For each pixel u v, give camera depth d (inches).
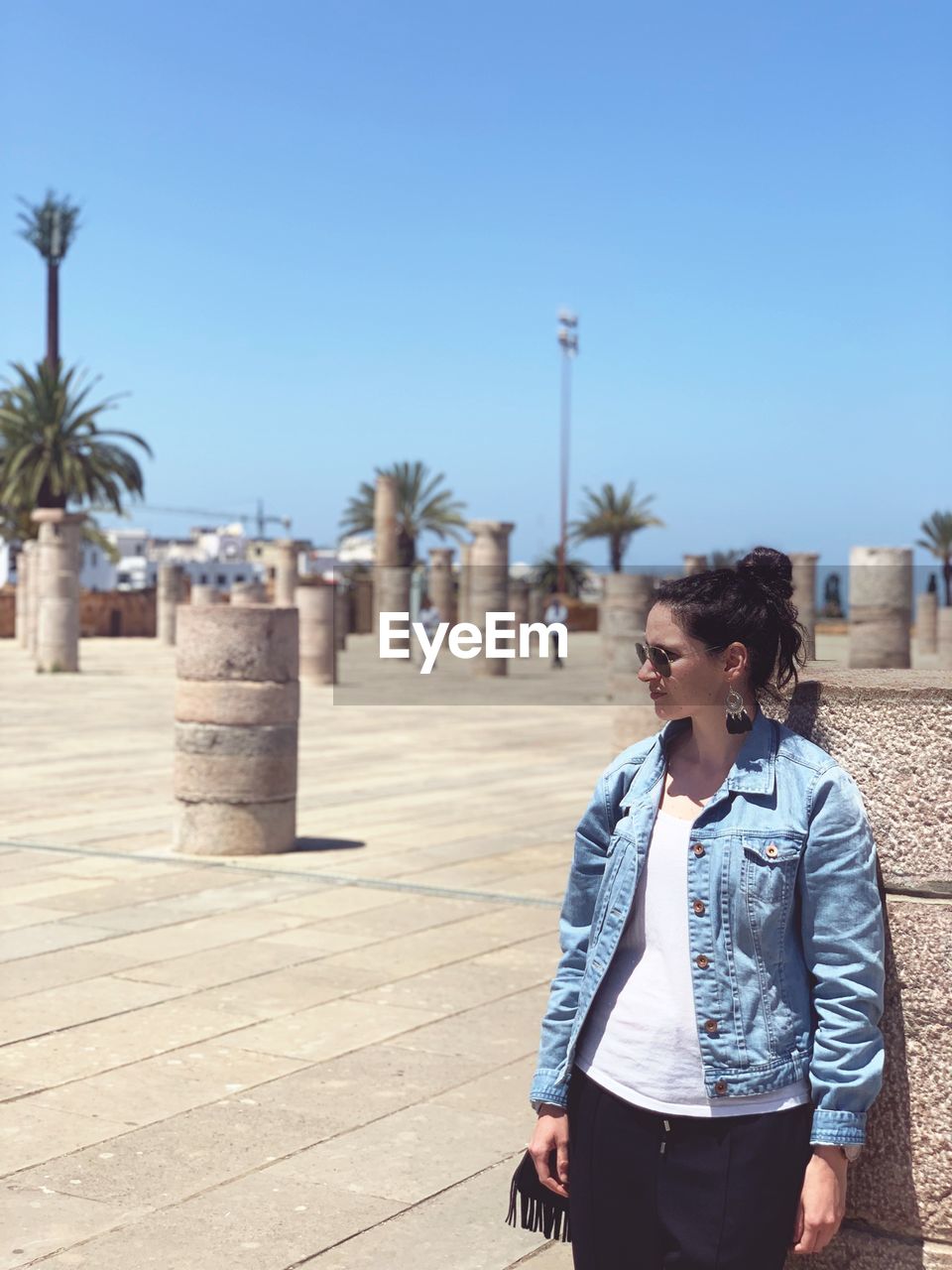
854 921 106.2
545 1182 114.8
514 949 301.1
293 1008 255.1
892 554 981.2
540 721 879.7
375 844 428.1
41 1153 187.0
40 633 1258.6
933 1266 118.0
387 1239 162.9
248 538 4653.1
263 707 405.1
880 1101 119.4
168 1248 159.2
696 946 106.4
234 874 376.5
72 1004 255.4
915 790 117.0
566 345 2384.4
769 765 108.8
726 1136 105.7
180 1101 207.2
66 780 568.7
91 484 2017.7
